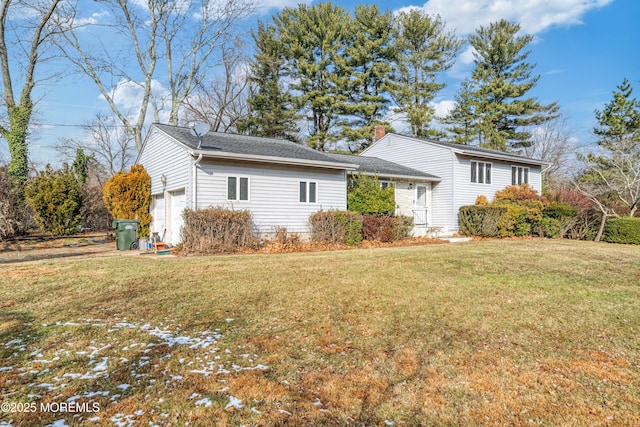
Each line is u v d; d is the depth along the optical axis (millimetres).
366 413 2934
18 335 4438
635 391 3285
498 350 4145
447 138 32750
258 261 9336
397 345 4258
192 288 6590
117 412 2893
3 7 17312
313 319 5062
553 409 3000
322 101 27578
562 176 31953
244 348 4117
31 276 7441
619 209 18641
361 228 13945
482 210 16562
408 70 30812
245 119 28578
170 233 14242
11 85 17766
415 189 18375
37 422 2756
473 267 8570
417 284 6957
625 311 5535
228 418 2824
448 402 3100
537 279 7504
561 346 4270
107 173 35312
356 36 29297
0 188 15422
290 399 3107
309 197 14258
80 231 19562
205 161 12117
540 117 31719
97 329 4633
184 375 3490
